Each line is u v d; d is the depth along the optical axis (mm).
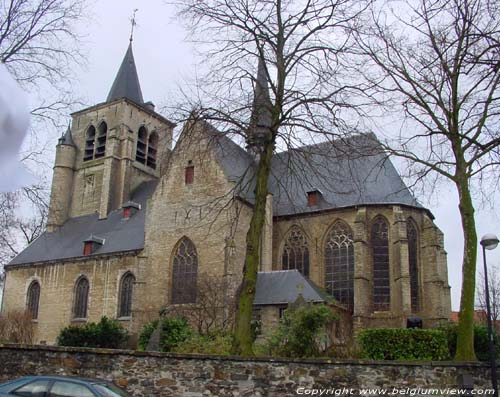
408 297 40688
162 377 17172
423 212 44844
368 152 24484
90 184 62469
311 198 47375
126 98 62969
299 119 21438
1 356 17422
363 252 42562
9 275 56875
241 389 16969
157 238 45125
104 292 49781
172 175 45875
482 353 22156
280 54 22359
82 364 17312
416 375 17328
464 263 20531
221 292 39438
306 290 39000
